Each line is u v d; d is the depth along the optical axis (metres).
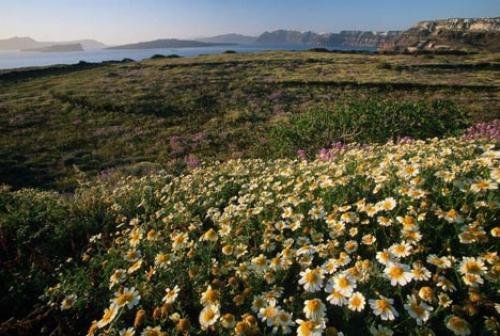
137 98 37.78
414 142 10.27
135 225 7.07
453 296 3.82
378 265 4.18
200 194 8.12
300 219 5.38
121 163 22.44
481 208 4.66
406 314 3.61
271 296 3.91
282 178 8.08
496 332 3.13
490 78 44.91
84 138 27.27
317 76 47.53
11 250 7.13
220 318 3.76
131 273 5.22
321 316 3.38
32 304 5.70
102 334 3.93
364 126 18.59
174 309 4.45
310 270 3.87
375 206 4.97
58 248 7.46
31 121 31.45
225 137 25.84
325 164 8.57
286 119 28.44
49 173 21.16
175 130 28.56
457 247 4.44
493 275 3.52
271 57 70.62
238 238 5.29
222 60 67.50
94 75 56.12
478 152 7.77
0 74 57.16
